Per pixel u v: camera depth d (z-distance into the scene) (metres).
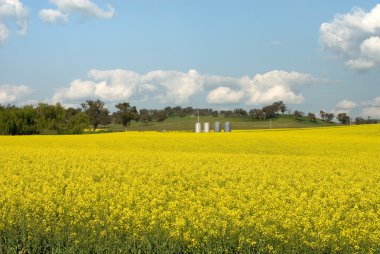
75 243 10.02
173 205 12.12
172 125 123.81
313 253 9.68
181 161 24.41
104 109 121.88
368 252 9.53
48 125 84.44
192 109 173.75
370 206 12.98
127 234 10.34
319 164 23.73
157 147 37.56
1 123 80.56
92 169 20.59
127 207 12.31
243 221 10.76
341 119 140.75
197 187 16.20
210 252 9.71
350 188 16.34
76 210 11.78
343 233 9.88
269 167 22.03
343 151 33.03
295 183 16.95
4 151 30.06
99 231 10.48
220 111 168.25
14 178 17.14
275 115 153.62
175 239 10.02
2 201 12.83
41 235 10.64
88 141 43.03
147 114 138.75
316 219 10.88
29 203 12.44
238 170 20.69
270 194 14.45
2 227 10.81
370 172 20.88
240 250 9.88
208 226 10.38
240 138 44.91
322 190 15.26
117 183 16.12
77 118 88.06
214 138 45.34
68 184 16.08
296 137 46.16
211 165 22.42
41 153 28.61
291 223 10.44
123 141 42.59
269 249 9.70
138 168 21.00
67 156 26.78
